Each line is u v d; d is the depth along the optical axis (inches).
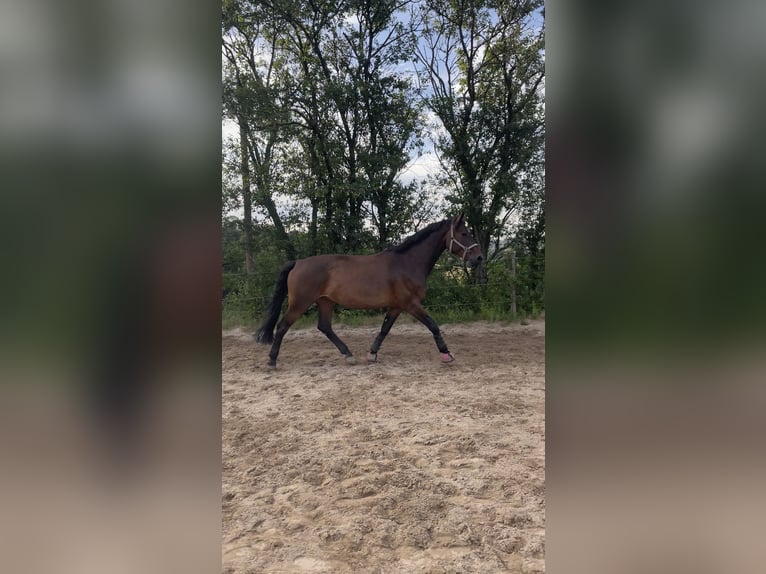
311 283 245.0
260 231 426.9
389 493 113.3
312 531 99.0
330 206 424.8
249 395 202.4
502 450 138.8
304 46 425.4
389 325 259.0
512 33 431.8
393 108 418.9
